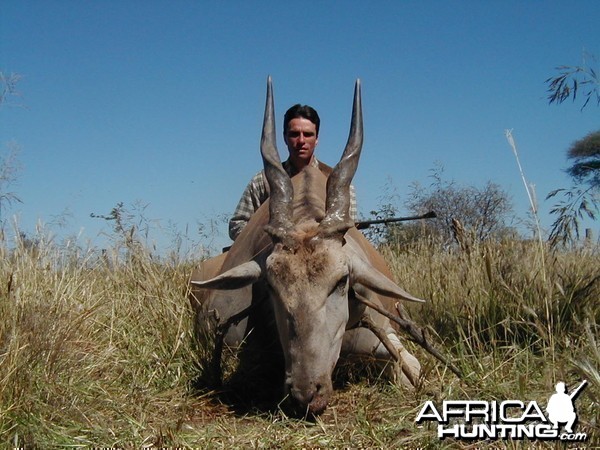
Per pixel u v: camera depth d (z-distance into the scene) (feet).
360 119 7.63
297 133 10.46
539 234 8.93
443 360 7.64
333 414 7.10
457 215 19.75
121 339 8.81
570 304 8.86
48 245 9.64
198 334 8.71
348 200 7.34
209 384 8.02
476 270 9.92
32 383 6.63
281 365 8.34
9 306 7.39
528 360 8.00
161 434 6.21
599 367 6.60
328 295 6.89
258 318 8.32
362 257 7.84
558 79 9.75
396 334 9.34
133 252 10.83
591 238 10.84
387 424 6.58
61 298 8.39
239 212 10.98
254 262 7.59
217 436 6.50
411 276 11.72
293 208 7.78
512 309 9.04
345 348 8.30
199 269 10.26
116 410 6.86
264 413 7.22
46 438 6.15
